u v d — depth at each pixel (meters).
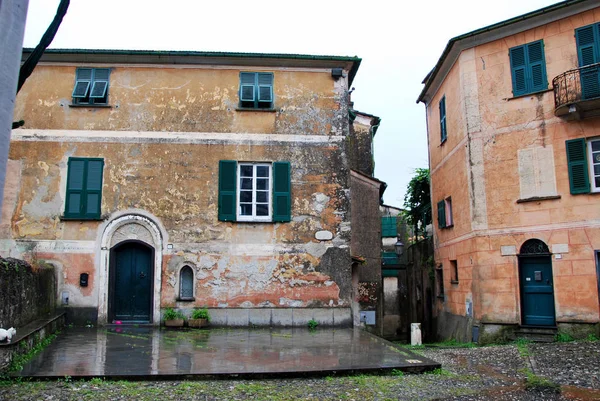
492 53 14.12
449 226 16.12
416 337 13.12
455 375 7.90
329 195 13.79
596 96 12.16
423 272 20.39
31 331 9.01
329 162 13.93
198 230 13.34
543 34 13.34
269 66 14.28
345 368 7.73
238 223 13.43
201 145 13.73
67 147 13.46
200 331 12.24
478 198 13.86
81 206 13.20
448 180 16.28
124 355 8.89
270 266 13.34
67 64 13.84
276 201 13.55
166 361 8.34
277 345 10.13
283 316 13.14
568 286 12.32
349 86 15.99
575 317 12.13
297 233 13.53
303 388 6.89
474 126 14.16
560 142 12.84
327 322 13.20
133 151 13.57
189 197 13.48
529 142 13.27
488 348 11.17
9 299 8.80
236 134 13.85
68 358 8.58
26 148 13.36
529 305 12.88
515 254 13.09
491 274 13.39
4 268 8.57
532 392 6.84
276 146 13.88
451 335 15.60
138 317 13.18
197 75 14.09
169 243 13.24
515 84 13.65
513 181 13.37
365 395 6.53
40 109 13.57
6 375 7.23
